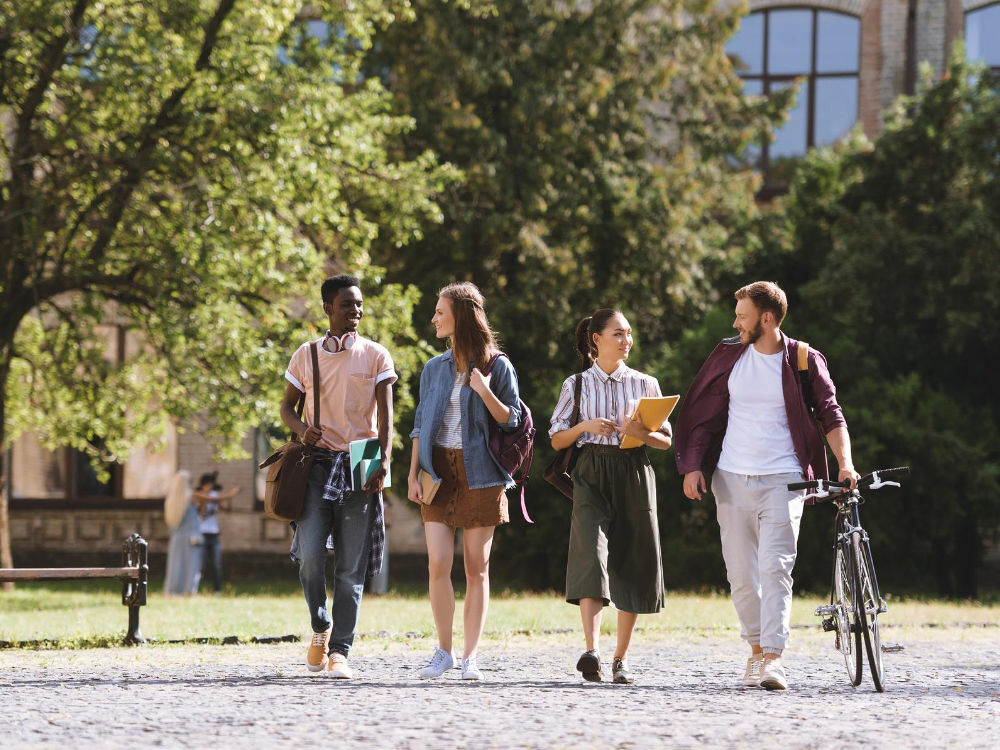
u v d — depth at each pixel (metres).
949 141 41.09
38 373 37.47
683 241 41.44
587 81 40.75
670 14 42.53
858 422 36.94
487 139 39.16
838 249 40.31
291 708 11.20
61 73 31.66
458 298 13.45
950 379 41.59
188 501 36.22
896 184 42.00
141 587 18.45
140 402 36.84
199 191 30.91
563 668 15.27
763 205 51.19
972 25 51.00
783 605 12.94
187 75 31.16
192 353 31.78
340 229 33.75
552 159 40.19
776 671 12.83
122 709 11.15
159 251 31.42
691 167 42.25
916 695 12.52
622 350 13.84
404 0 34.41
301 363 13.52
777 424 13.23
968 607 30.12
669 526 38.53
